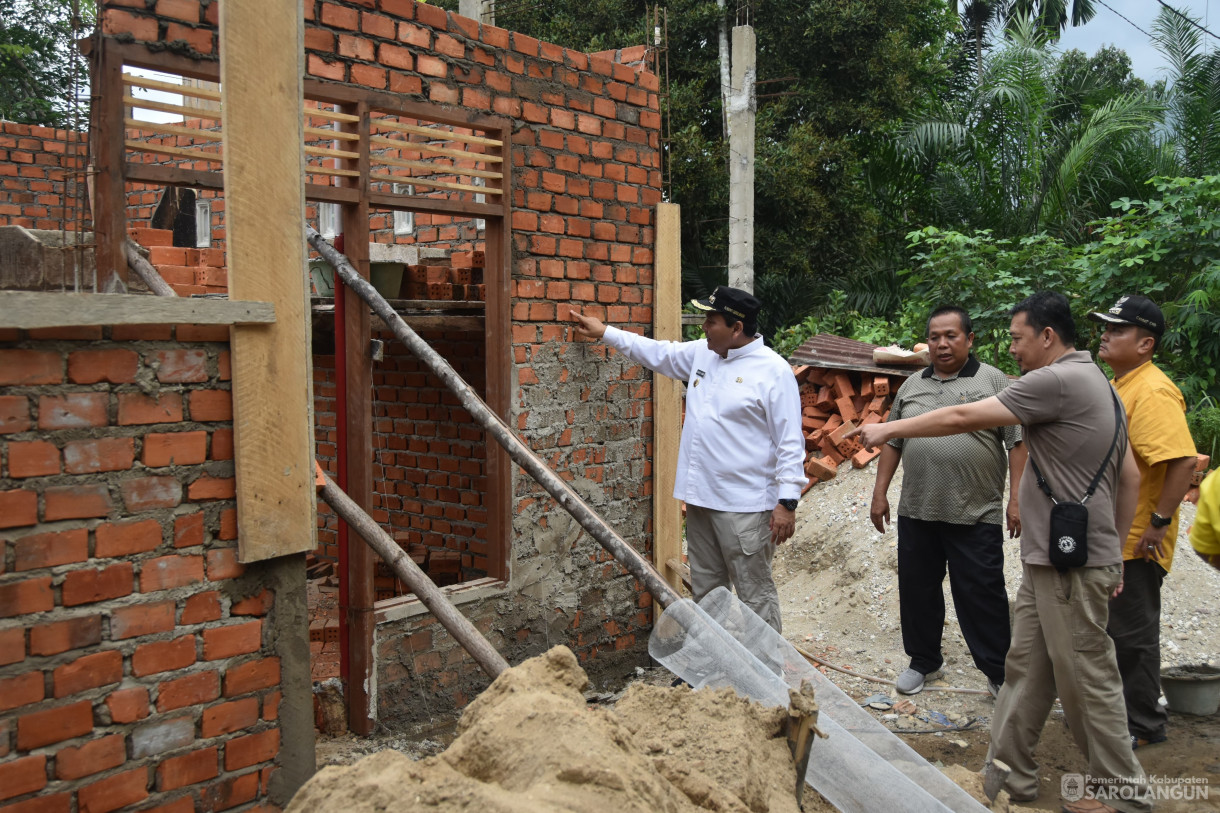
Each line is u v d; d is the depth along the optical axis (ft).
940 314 15.38
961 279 30.68
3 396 7.19
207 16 10.68
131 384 7.88
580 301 15.92
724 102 48.52
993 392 15.05
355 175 12.75
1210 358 27.66
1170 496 12.33
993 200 44.19
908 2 53.11
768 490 14.34
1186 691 14.24
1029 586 11.15
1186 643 16.60
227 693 8.57
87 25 9.83
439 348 19.49
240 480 8.45
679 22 50.01
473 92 13.96
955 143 44.73
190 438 8.25
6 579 7.25
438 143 18.95
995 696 15.16
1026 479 11.19
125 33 9.91
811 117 52.19
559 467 15.71
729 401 14.23
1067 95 53.06
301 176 8.87
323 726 13.35
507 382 14.71
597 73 15.93
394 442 20.59
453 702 14.34
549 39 51.52
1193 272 28.37
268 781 8.89
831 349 25.73
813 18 51.06
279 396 8.74
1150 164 40.73
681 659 8.62
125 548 7.89
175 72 10.44
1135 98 40.70
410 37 13.12
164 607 8.14
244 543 8.48
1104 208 42.16
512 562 14.94
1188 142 40.63
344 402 13.17
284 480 8.80
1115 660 10.77
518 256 14.80
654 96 17.10
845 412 24.56
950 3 68.69
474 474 19.17
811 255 51.65
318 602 18.89
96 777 7.77
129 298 7.48
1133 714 13.15
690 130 47.60
